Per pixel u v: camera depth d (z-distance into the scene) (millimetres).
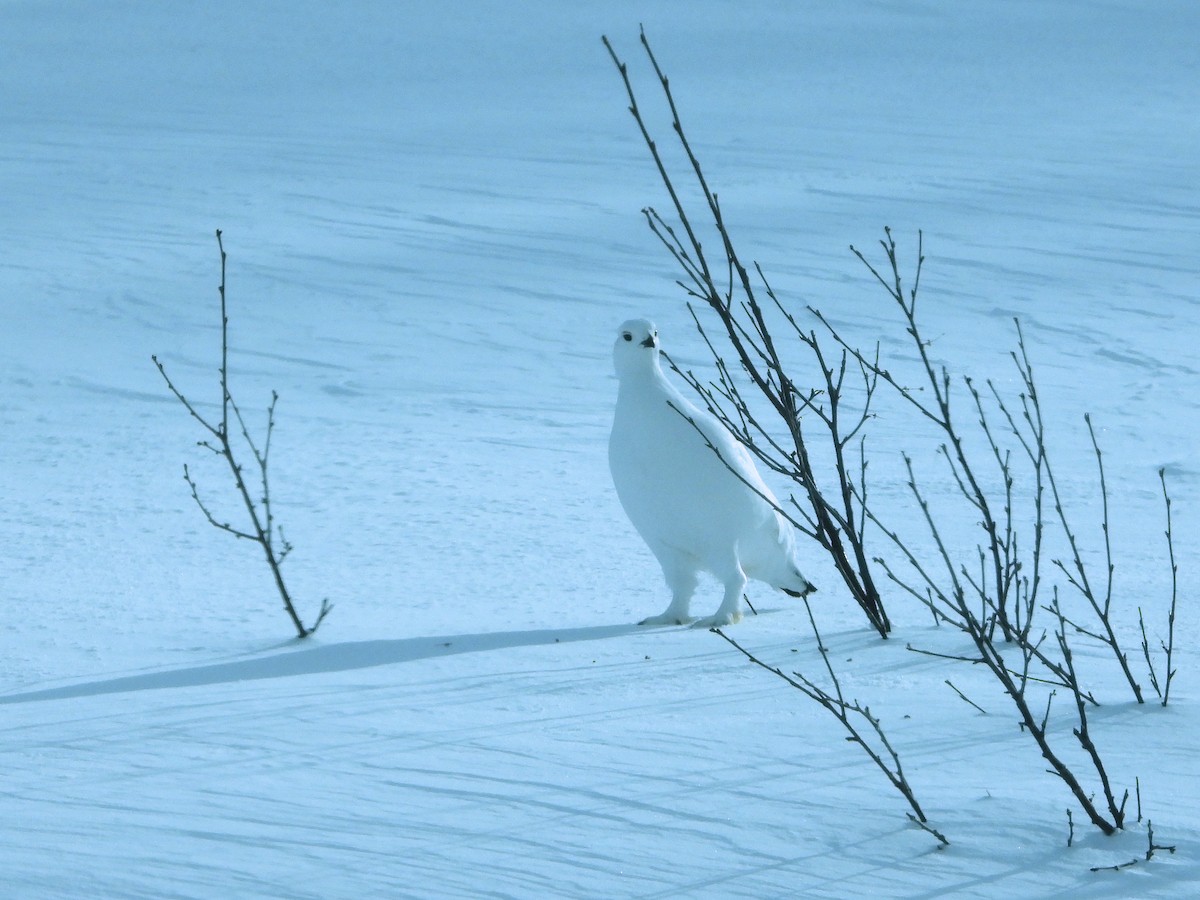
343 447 21797
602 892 5422
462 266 38312
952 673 8602
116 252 40031
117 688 8992
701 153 54250
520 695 8305
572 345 30875
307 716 7879
